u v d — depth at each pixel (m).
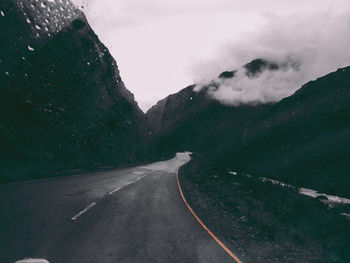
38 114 15.12
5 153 10.94
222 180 17.44
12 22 14.23
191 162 44.62
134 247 4.59
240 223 7.12
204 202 10.22
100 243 4.59
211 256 4.57
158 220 6.76
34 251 3.86
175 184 15.67
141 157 39.16
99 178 15.30
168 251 4.59
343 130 64.50
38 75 16.05
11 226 4.84
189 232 5.93
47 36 17.95
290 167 54.12
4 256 3.56
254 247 5.32
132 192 11.18
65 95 19.03
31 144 13.28
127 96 36.59
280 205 9.15
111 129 28.05
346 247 5.35
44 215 5.88
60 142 16.45
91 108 23.25
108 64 30.19
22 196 7.56
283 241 5.80
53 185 10.45
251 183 14.62
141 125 45.16
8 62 13.57
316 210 8.47
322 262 4.70
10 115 12.62
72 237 4.71
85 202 7.96
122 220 6.35
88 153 20.84
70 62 20.47
